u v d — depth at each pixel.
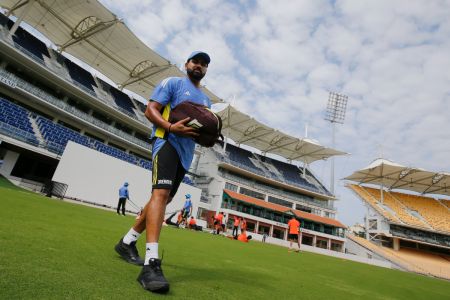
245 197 35.47
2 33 20.94
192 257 3.38
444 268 30.73
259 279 2.79
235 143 47.03
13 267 1.38
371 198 40.97
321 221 37.91
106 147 23.94
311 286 3.16
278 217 37.38
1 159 17.72
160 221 1.80
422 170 38.50
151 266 1.60
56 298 1.13
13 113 18.36
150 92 33.44
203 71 2.33
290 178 44.53
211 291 1.81
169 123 1.92
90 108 27.80
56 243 2.21
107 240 3.02
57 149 19.47
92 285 1.39
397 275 9.65
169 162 1.95
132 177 20.47
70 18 23.14
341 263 10.09
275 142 44.06
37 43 25.88
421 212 39.25
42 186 17.77
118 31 23.98
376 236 37.25
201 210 34.16
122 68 29.59
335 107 47.31
